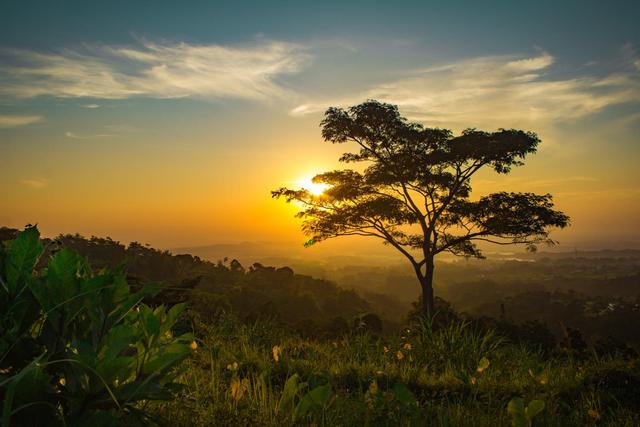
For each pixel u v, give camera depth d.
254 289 75.44
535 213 25.86
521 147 26.61
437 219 27.91
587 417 4.43
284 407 2.94
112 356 1.84
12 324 1.86
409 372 5.80
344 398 3.44
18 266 1.91
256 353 6.02
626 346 7.98
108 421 1.81
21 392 1.71
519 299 154.12
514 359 7.20
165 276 66.50
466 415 3.95
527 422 2.86
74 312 1.89
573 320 128.12
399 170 27.67
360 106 28.34
